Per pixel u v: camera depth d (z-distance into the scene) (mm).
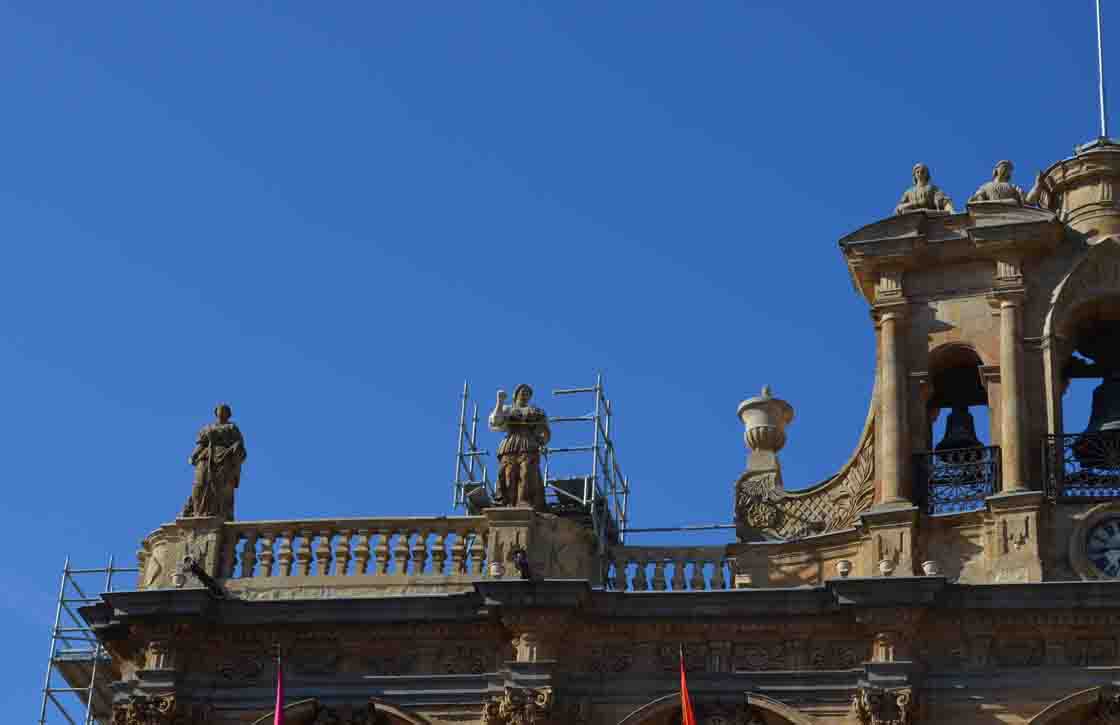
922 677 54656
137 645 57281
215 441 59531
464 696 55844
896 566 56219
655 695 55438
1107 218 59219
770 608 55594
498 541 57344
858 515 57719
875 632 54750
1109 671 54062
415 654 56656
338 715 56125
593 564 58062
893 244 59281
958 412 59812
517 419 58438
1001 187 59625
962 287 59156
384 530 58281
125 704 56500
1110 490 56562
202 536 58594
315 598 57188
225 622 57000
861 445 58938
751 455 60312
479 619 56250
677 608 55938
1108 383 59062
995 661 54812
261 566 58312
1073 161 59750
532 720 54781
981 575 56094
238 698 56562
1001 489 56906
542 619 55594
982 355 58375
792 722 54594
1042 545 56031
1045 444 57250
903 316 59125
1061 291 58625
